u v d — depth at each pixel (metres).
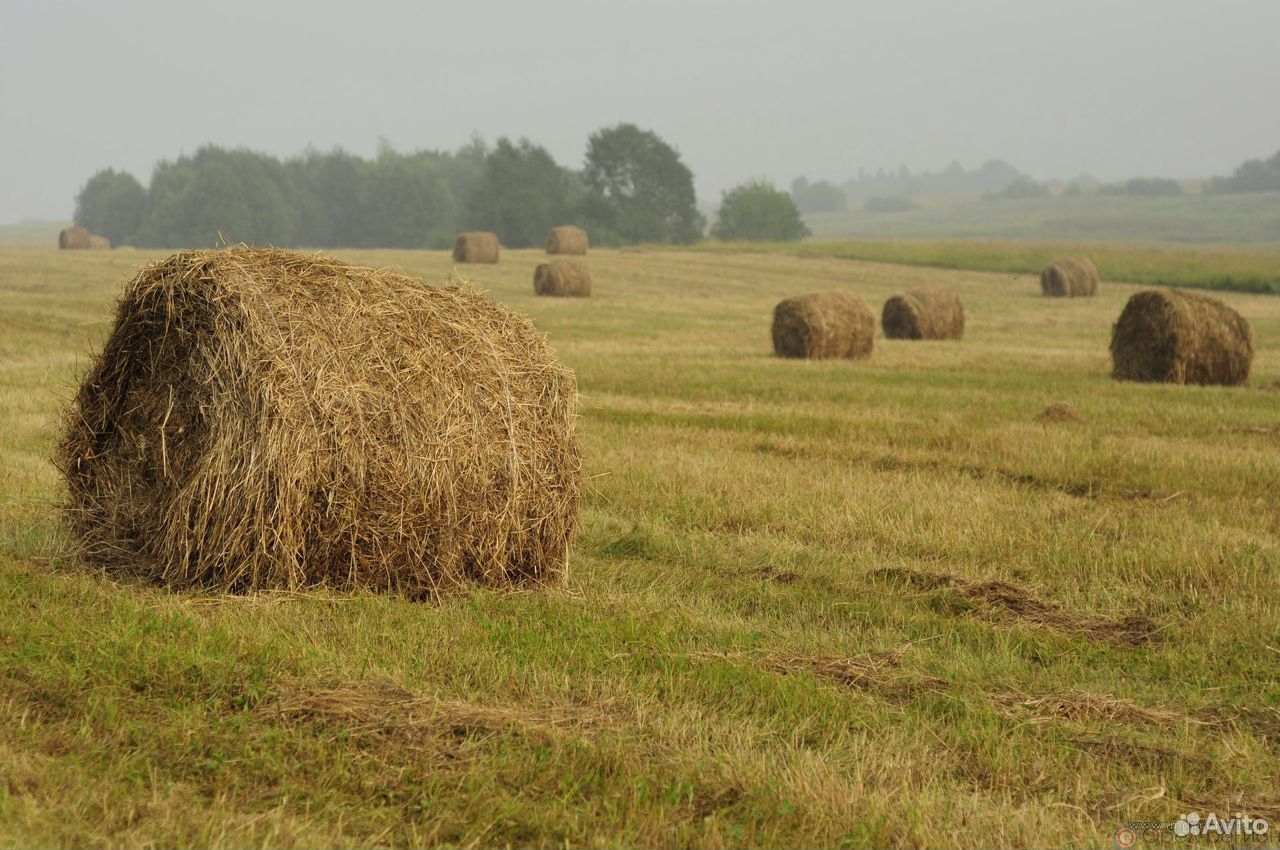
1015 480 24.45
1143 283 124.12
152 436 16.62
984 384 41.97
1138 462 25.66
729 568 17.53
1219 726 11.63
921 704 12.05
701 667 12.45
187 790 9.35
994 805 9.80
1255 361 52.84
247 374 15.33
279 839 8.59
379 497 15.56
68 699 10.88
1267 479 24.14
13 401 32.78
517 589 16.25
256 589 15.33
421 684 11.76
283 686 11.41
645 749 10.42
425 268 109.38
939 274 131.25
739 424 31.67
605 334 62.53
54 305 64.56
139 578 16.03
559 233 138.00
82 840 8.46
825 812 9.34
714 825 9.01
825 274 126.38
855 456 27.02
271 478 15.20
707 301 90.06
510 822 9.05
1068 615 15.35
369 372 15.72
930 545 18.81
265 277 15.94
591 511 20.91
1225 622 14.82
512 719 10.76
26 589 14.48
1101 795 10.09
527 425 16.50
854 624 14.89
